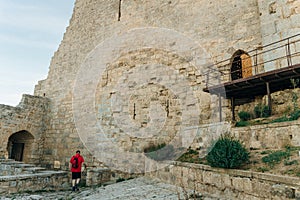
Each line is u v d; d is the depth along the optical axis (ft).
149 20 38.55
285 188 10.76
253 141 19.06
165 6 37.70
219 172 15.03
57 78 46.75
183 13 35.50
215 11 32.76
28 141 42.65
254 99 26.94
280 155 15.01
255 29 28.91
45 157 42.50
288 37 24.04
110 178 31.24
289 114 21.02
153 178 24.98
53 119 43.98
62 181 27.96
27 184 24.47
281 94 23.65
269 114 22.56
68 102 43.14
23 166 31.07
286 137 17.04
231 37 30.40
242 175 13.25
